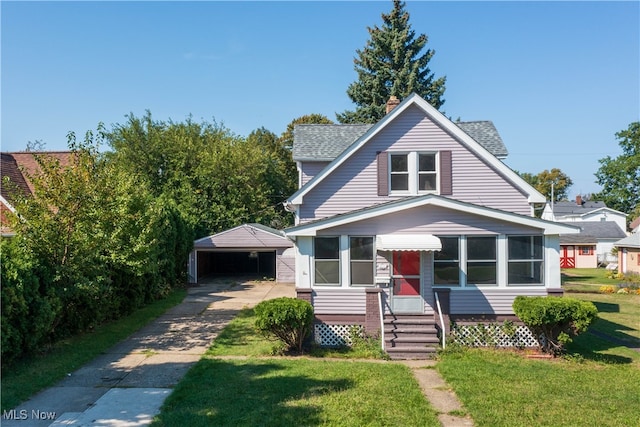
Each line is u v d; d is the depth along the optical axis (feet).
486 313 48.78
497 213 48.29
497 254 49.16
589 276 137.39
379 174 52.95
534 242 49.08
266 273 127.65
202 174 123.65
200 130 148.25
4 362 37.17
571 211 219.00
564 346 47.19
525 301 44.78
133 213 58.29
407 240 46.85
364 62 150.82
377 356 44.47
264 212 132.57
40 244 44.32
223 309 69.97
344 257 50.01
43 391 33.47
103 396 32.37
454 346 46.65
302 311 43.98
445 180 52.39
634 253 130.11
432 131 52.90
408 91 142.82
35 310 39.86
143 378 36.55
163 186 125.59
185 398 31.32
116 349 46.09
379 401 30.81
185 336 51.83
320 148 63.05
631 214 222.89
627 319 68.33
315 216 53.31
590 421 27.78
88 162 48.49
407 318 49.16
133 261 52.13
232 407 29.55
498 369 39.19
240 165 126.72
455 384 34.91
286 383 34.50
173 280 90.63
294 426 26.71
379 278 49.44
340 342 49.32
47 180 46.83
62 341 48.08
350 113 150.92
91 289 46.14
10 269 37.55
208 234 122.93
